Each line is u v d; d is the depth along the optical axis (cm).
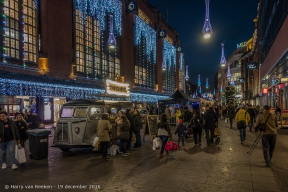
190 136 1492
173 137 1466
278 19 2334
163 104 2428
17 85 1889
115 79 3828
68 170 738
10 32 2008
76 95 2602
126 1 4284
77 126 1034
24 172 723
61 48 2575
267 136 748
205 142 1246
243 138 1159
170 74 6988
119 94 2958
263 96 3606
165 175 664
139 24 4869
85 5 3052
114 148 958
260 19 4384
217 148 1056
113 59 3825
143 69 5088
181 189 554
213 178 631
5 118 771
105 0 3556
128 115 1084
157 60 5956
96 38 3350
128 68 4325
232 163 782
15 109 2050
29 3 2228
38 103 2275
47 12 2405
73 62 2788
